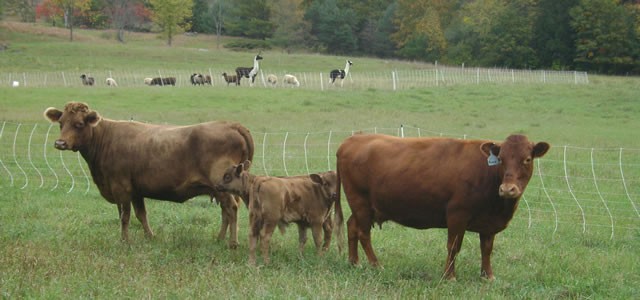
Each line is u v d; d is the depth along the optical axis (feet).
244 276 27.89
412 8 273.95
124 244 33.78
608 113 107.65
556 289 27.40
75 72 176.14
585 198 50.75
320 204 32.96
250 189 31.45
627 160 68.39
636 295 27.43
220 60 226.38
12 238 33.63
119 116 95.81
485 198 28.58
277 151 68.33
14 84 141.38
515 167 27.27
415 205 30.04
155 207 45.60
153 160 35.55
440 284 27.81
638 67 213.46
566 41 224.12
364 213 31.81
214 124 35.70
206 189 35.63
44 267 27.73
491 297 26.16
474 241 37.88
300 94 128.36
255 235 31.30
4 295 23.48
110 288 25.22
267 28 306.96
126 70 187.52
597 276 30.09
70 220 39.68
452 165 29.19
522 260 33.32
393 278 28.71
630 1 237.04
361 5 304.09
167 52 234.99
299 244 33.65
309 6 305.32
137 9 330.54
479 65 234.58
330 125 90.17
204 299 24.26
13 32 278.26
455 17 271.08
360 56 289.12
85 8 301.43
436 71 174.19
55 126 85.66
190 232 36.58
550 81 156.04
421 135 82.33
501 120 99.45
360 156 31.53
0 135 74.54
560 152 72.64
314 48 291.17
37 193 48.91
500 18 228.84
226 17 324.80
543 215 45.73
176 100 117.60
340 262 31.12
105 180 36.94
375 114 102.83
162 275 27.40
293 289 25.94
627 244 38.60
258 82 169.48
